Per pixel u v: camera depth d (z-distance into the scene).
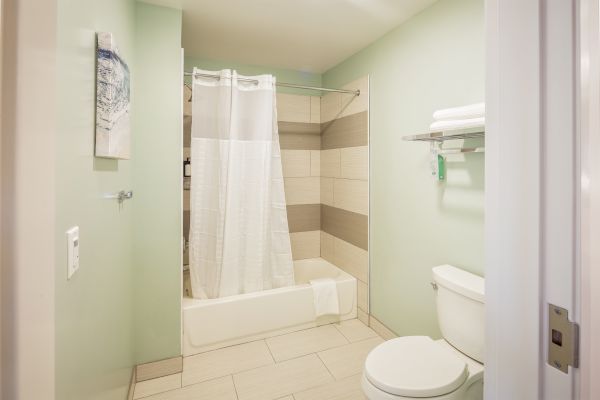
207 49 2.64
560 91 0.44
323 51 2.67
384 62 2.34
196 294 2.31
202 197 2.32
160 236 1.95
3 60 0.51
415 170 2.06
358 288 2.72
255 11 2.01
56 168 0.66
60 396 0.71
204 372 2.01
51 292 0.59
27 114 0.54
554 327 0.45
